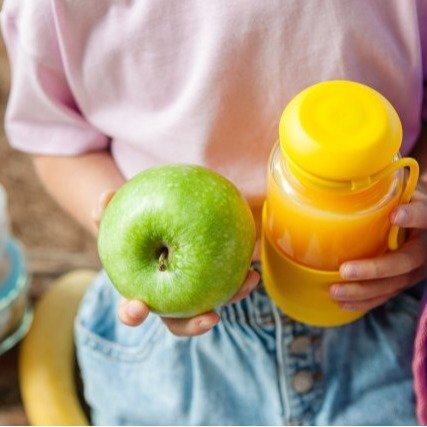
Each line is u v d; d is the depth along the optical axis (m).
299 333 0.90
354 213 0.65
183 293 0.63
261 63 0.73
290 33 0.71
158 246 0.64
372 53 0.74
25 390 1.15
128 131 0.83
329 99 0.62
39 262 1.40
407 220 0.67
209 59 0.73
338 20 0.71
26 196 1.46
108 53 0.78
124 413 1.00
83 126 0.91
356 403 0.94
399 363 0.94
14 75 0.89
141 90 0.80
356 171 0.59
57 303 1.24
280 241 0.71
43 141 0.92
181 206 0.62
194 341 0.93
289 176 0.65
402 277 0.79
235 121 0.77
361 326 0.94
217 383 0.94
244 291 0.70
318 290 0.73
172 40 0.75
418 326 0.79
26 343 1.21
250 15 0.71
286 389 0.92
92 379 1.03
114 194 0.71
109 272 0.66
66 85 0.86
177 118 0.78
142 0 0.74
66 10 0.76
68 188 0.93
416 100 0.80
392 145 0.60
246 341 0.90
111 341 1.02
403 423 0.93
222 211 0.63
